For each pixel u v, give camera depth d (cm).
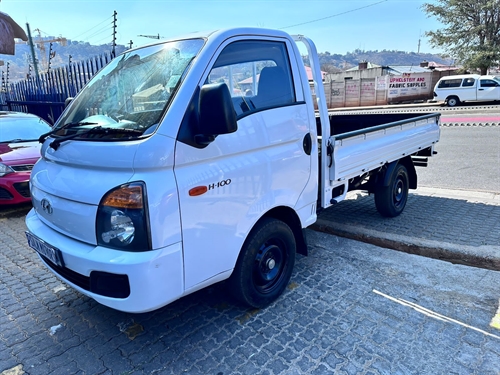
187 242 231
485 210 519
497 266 359
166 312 307
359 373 233
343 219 505
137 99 254
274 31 298
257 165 270
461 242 409
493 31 2616
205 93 213
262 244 293
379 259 390
